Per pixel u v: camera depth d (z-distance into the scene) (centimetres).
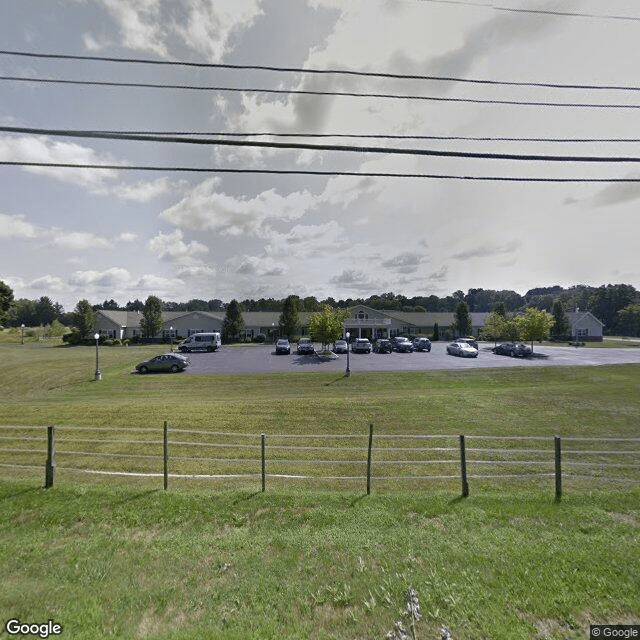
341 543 445
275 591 360
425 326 6688
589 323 6675
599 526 484
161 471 835
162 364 2669
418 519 513
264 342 5931
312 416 1311
